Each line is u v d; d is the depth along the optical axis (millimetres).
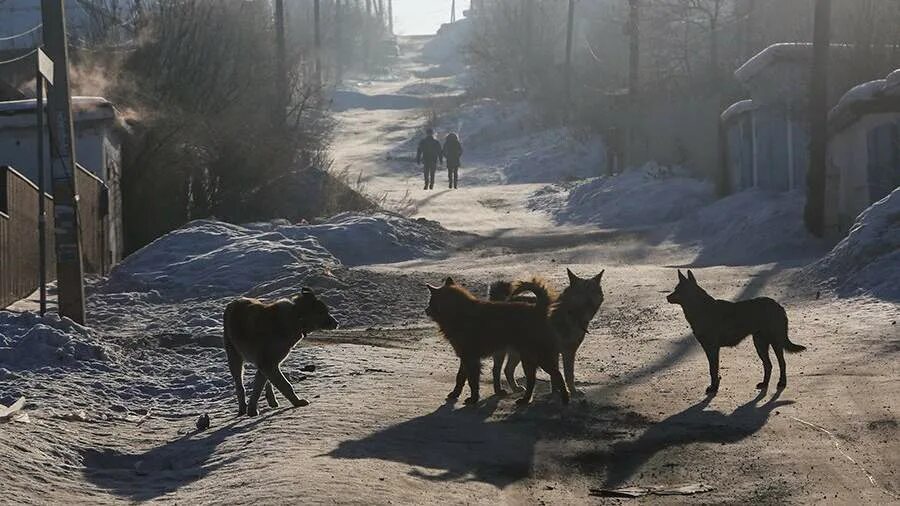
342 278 22766
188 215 34094
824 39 25922
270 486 8422
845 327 15766
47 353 14695
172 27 36906
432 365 14562
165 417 12367
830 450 9375
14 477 9062
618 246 30031
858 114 26062
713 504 8141
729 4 58156
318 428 10562
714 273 22641
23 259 20859
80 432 11117
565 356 12062
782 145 32500
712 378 12148
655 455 9602
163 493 8969
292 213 36594
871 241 19516
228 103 37312
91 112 26703
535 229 36156
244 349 11875
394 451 9695
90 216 25469
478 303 11766
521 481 8961
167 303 21906
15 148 25594
